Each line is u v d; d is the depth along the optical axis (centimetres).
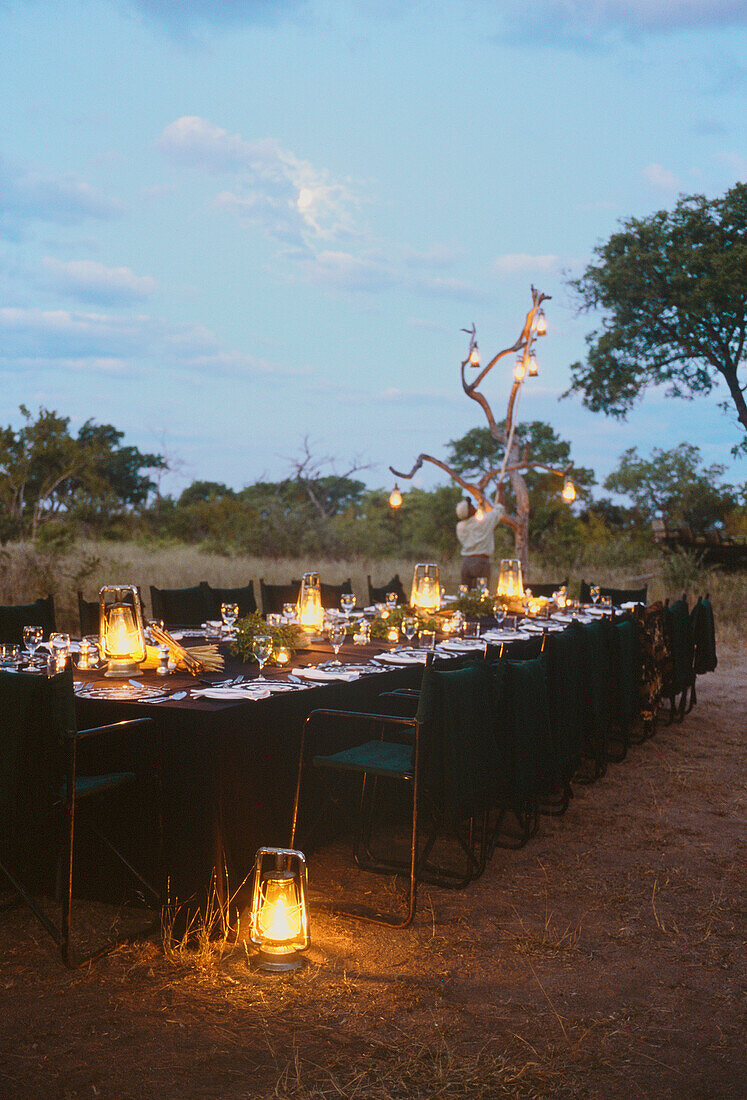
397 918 384
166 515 2759
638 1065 284
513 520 1192
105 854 391
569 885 430
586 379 2386
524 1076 276
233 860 379
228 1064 280
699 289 2155
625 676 629
